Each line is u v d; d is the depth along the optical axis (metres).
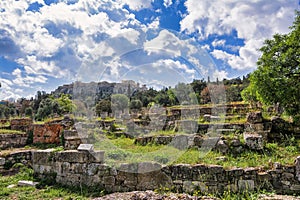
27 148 10.55
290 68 10.23
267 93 9.90
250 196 4.89
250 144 7.29
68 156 6.61
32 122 13.41
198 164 5.74
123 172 5.95
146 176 5.81
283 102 9.60
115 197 4.65
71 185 6.42
